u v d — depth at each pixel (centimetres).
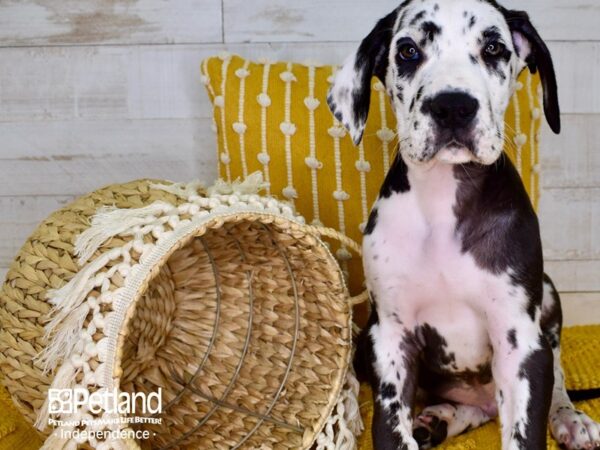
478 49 165
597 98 265
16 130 267
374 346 181
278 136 220
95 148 268
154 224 159
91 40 263
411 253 173
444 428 186
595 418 191
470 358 182
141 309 196
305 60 256
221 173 229
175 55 264
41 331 161
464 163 165
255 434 184
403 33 169
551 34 263
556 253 271
